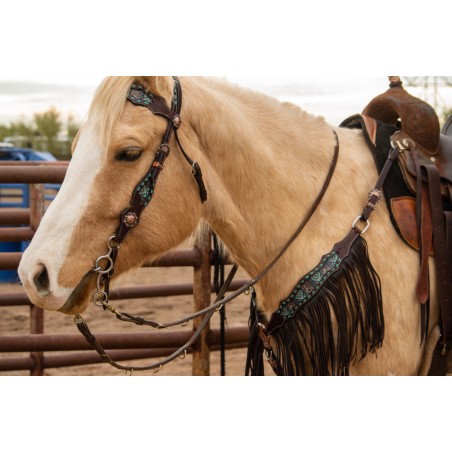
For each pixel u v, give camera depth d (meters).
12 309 5.82
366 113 2.27
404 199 1.94
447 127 2.49
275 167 1.93
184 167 1.83
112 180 1.72
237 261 2.00
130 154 1.72
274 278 1.91
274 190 1.92
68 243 1.68
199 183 1.84
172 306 5.94
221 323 2.62
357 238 1.87
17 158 8.07
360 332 1.87
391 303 1.88
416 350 1.92
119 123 1.72
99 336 2.84
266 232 1.92
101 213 1.72
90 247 1.71
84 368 4.02
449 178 2.02
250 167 1.91
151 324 1.82
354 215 1.92
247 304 5.90
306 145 1.98
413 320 1.91
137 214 1.75
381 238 1.90
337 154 1.99
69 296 1.70
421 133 2.05
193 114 1.86
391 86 2.21
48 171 2.72
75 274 1.69
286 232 1.92
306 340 1.87
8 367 3.00
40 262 1.66
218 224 1.95
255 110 1.99
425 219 1.93
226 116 1.90
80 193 1.70
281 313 1.88
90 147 1.71
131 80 1.74
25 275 1.66
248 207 1.93
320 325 1.83
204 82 1.98
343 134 2.07
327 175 1.96
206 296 2.88
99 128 1.70
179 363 4.19
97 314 5.54
